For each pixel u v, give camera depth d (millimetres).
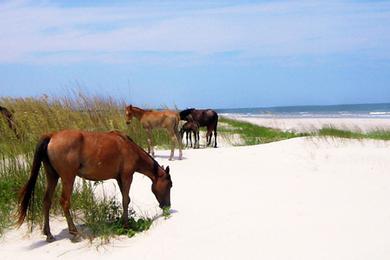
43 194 7152
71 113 13086
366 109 111125
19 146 9117
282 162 11781
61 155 5879
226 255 5238
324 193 8031
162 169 6938
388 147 13914
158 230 6301
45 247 6039
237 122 29531
